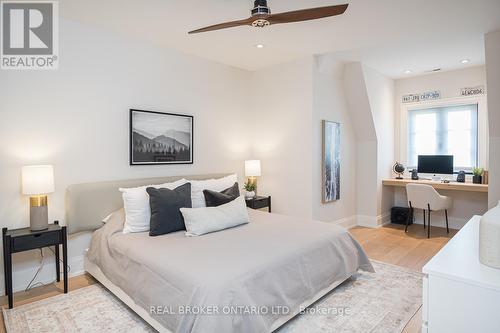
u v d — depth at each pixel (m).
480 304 1.17
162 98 3.70
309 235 2.61
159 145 3.66
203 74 4.16
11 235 2.44
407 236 4.49
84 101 3.08
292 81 4.31
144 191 2.89
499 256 1.27
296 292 2.15
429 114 5.20
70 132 3.00
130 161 3.41
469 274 1.23
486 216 1.35
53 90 2.89
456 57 4.21
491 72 3.38
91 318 2.27
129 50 3.39
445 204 4.45
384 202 5.26
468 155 4.82
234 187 3.53
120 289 2.40
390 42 3.60
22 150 2.73
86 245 3.14
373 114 4.85
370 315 2.30
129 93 3.40
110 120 3.26
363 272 3.12
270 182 4.64
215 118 4.34
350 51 3.94
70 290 2.74
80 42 3.03
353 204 5.13
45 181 2.58
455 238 1.77
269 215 3.39
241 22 2.34
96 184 3.06
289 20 2.31
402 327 2.14
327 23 3.00
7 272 2.41
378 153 5.01
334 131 4.54
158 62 3.65
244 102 4.77
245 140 4.79
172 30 3.20
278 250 2.23
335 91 4.59
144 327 2.15
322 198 4.35
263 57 4.14
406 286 2.79
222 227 2.76
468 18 2.91
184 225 2.78
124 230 2.73
